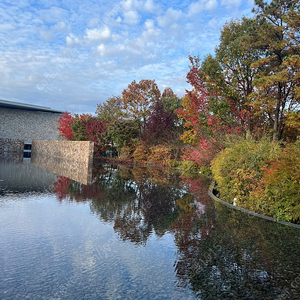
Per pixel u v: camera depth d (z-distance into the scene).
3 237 4.68
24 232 4.98
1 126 45.06
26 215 6.17
